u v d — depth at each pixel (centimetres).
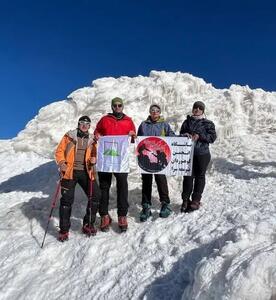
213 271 448
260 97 1398
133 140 741
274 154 1036
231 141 1152
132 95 1480
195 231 624
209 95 1454
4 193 1103
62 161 713
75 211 814
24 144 1559
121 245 659
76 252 674
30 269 666
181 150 724
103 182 723
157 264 585
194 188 717
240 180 858
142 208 746
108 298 559
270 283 404
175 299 513
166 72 1561
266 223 518
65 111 1592
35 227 785
